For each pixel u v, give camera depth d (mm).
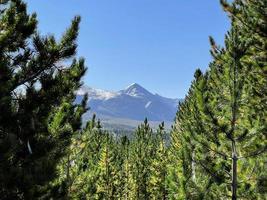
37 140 10594
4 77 10250
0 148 9375
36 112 10898
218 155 15250
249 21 19250
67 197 11578
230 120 15078
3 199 9852
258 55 19031
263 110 18750
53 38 11555
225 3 20438
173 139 59125
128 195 80375
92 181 18922
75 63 12133
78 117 12438
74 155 16766
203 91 15234
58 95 11273
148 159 79688
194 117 15555
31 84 11297
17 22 10812
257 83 19094
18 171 9789
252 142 14852
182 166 14359
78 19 11734
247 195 14695
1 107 9984
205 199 13945
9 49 11086
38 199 10695
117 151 87500
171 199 14211
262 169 14781
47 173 10469
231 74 15336
